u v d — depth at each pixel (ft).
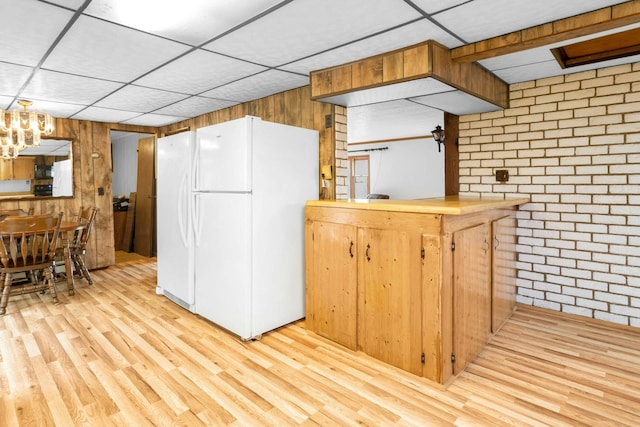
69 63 8.74
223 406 6.25
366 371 7.39
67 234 12.46
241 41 7.54
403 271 7.14
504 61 8.86
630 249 9.21
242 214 8.72
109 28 6.79
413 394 6.58
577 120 9.87
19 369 7.43
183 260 10.94
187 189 10.64
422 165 25.86
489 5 6.05
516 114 10.94
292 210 9.80
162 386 6.85
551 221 10.43
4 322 10.00
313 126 10.97
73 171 16.11
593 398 6.42
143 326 9.78
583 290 9.99
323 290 8.89
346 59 8.68
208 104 13.70
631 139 9.07
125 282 14.38
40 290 11.84
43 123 12.18
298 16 6.40
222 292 9.43
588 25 6.35
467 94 9.04
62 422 5.79
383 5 6.02
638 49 8.32
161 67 9.18
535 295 10.84
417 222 6.86
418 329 6.98
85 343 8.69
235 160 8.87
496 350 8.26
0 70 9.20
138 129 18.24
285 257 9.64
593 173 9.67
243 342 8.79
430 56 7.44
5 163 23.72
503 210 9.50
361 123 18.07
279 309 9.53
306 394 6.60
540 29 6.85
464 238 7.26
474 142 11.90
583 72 9.73
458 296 7.09
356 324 8.16
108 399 6.42
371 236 7.68
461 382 6.96
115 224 21.76
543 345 8.49
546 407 6.17
